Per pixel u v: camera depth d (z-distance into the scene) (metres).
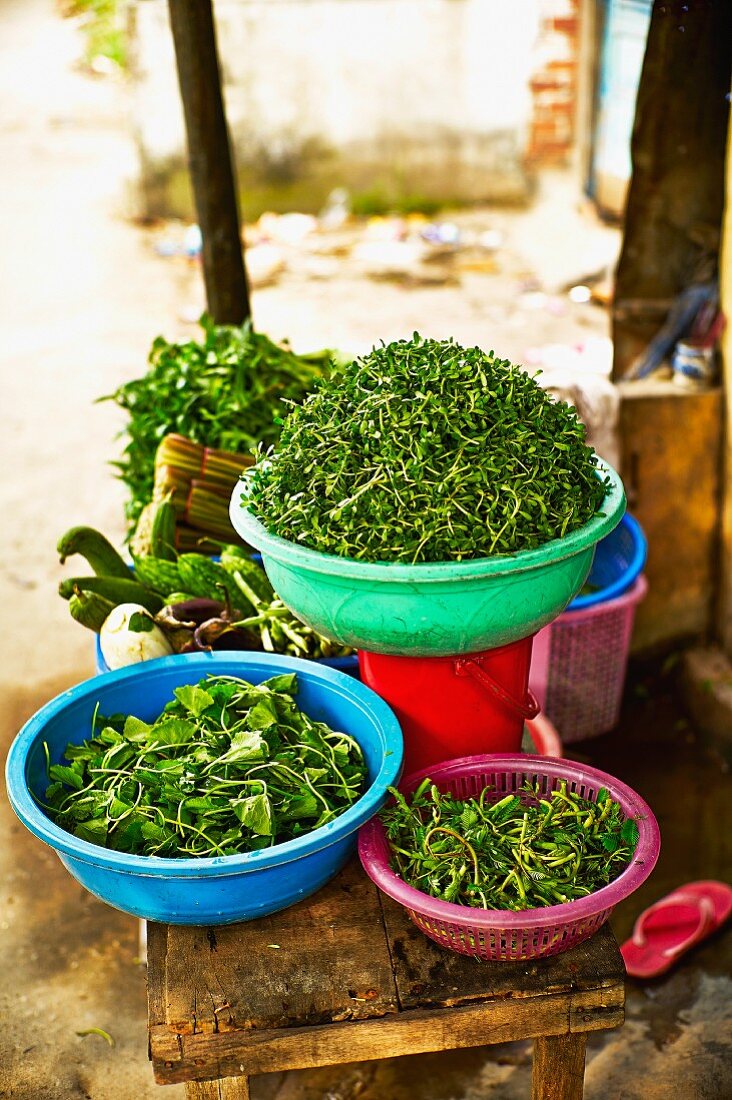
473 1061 2.63
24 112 11.66
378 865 1.70
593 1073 2.57
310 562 1.75
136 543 2.84
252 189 8.76
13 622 4.29
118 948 2.92
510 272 7.58
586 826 1.77
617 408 3.54
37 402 6.02
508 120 8.65
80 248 8.28
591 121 7.84
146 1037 2.67
